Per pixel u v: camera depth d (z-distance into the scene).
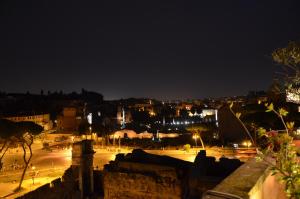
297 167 3.93
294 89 5.23
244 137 66.88
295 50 5.05
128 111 177.25
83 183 26.70
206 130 76.94
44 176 49.31
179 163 15.16
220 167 13.10
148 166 14.94
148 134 92.44
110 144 83.94
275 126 19.11
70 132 112.81
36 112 132.12
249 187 3.61
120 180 15.15
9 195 38.34
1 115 101.69
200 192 12.45
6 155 70.62
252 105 21.73
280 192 5.10
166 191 14.34
